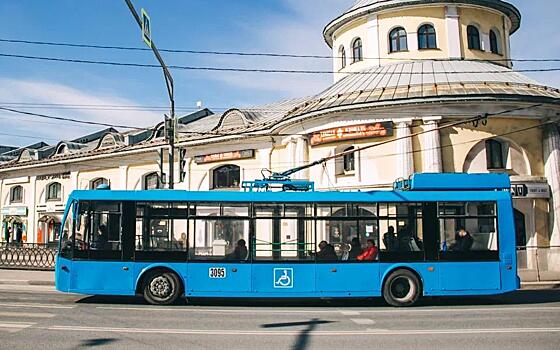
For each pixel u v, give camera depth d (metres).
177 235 14.72
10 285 19.89
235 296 14.46
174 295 14.59
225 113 32.38
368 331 10.36
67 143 42.84
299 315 12.67
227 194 14.86
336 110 24.34
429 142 23.31
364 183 24.11
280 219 14.78
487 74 25.70
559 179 23.80
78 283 14.55
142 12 14.38
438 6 27.70
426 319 12.02
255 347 8.75
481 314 12.86
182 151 21.06
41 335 9.62
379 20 28.44
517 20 30.38
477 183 15.44
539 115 23.97
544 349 8.72
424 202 15.05
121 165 37.44
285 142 28.38
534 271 21.70
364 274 14.70
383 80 25.86
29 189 44.31
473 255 14.97
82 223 14.76
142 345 8.84
